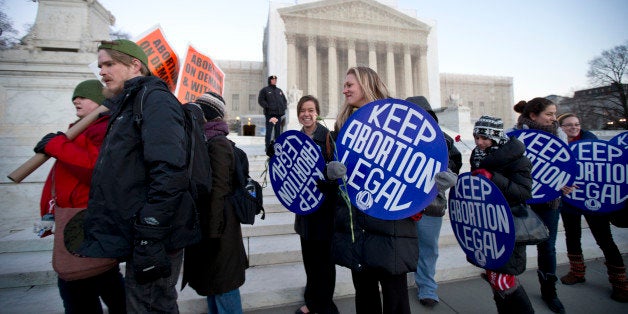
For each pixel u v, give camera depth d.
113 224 1.20
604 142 2.46
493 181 1.80
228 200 1.75
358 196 1.53
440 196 2.06
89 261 1.44
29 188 4.20
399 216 1.43
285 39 31.81
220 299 1.72
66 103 6.96
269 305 2.33
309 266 2.17
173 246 1.27
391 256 1.40
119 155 1.22
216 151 1.69
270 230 3.36
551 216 2.32
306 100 2.44
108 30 8.30
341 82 36.72
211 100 1.84
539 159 2.39
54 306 2.20
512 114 47.91
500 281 1.73
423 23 35.00
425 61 34.88
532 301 2.36
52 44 7.11
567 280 2.63
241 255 1.79
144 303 1.31
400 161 1.47
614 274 2.36
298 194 2.13
